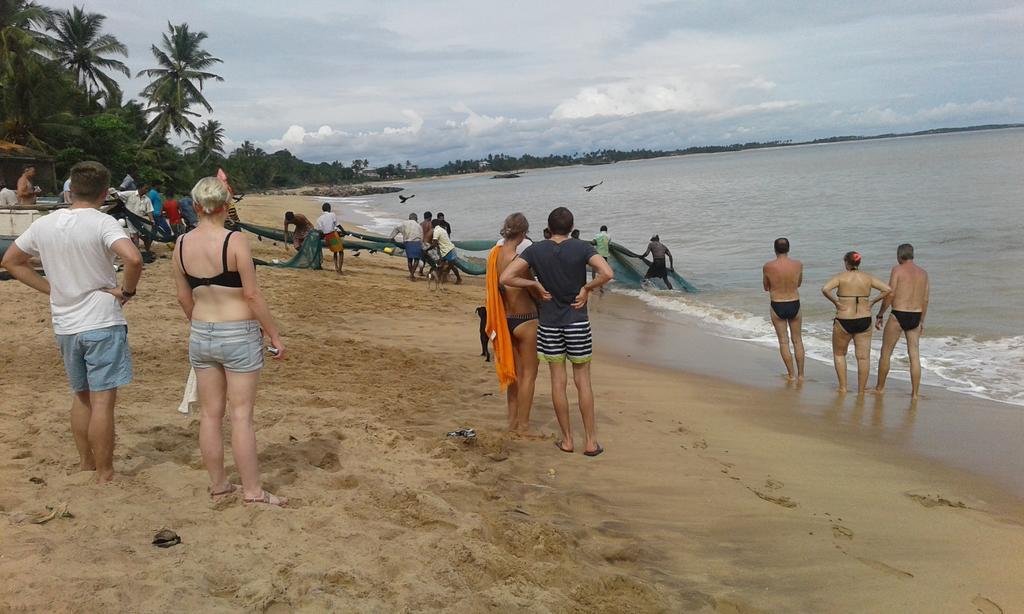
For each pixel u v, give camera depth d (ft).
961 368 30.89
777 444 21.53
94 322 12.61
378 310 41.83
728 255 68.90
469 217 151.64
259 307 12.15
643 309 48.44
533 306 19.57
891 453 21.06
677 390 27.73
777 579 12.82
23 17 128.88
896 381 29.78
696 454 19.69
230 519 11.76
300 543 11.05
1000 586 12.89
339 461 16.22
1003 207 86.99
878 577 13.08
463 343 33.32
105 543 10.24
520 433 20.13
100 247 12.48
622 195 195.72
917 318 26.99
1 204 42.19
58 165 132.26
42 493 12.25
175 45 178.09
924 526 15.65
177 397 20.68
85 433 13.47
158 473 13.73
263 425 18.37
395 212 184.96
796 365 30.63
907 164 239.71
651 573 12.60
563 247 17.98
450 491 14.93
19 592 8.51
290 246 72.79
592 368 31.22
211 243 11.91
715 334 40.04
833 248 66.39
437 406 22.76
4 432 16.08
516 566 11.49
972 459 20.49
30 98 129.39
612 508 15.60
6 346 26.04
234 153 475.72
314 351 29.45
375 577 10.23
